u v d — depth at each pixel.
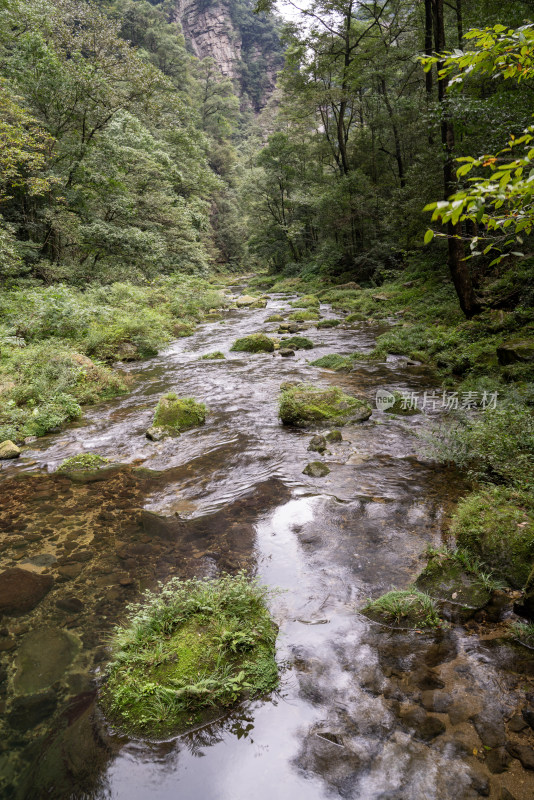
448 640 2.68
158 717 2.26
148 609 3.00
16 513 4.54
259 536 3.96
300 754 2.07
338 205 27.38
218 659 2.53
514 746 2.03
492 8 12.41
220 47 89.19
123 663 2.59
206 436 6.54
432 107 10.92
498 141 9.23
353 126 36.41
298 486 4.85
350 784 1.93
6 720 2.30
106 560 3.70
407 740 2.09
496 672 2.43
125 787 1.97
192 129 40.91
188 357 12.35
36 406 7.76
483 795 1.84
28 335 10.70
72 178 18.86
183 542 3.94
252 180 37.50
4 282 14.38
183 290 21.00
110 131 21.64
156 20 58.28
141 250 20.00
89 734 2.22
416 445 5.76
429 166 16.56
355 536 3.87
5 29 17.45
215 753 2.10
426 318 14.01
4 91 13.52
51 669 2.62
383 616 2.90
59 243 18.84
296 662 2.59
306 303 21.50
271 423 6.95
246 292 31.89
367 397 7.87
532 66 2.35
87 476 5.40
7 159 12.92
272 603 3.10
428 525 3.95
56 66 17.06
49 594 3.29
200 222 31.48
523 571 3.09
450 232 15.62
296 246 38.72
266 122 71.69
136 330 13.27
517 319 10.15
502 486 4.17
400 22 24.23
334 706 2.30
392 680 2.43
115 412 7.96
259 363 11.09
